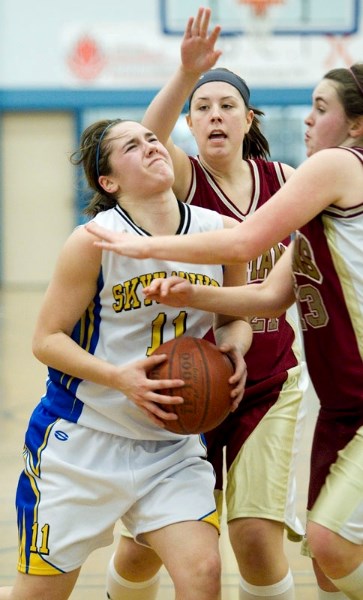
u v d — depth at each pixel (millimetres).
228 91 5656
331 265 4391
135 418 4723
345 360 4469
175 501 4617
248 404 5441
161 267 4629
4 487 8344
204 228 4820
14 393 12852
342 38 28406
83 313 4738
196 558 4414
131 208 4766
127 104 29125
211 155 5629
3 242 29953
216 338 5031
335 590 5312
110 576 5602
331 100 4531
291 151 29812
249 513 5148
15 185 29750
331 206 4352
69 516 4668
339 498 4383
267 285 4902
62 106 29125
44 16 28781
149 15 28797
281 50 28438
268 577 5109
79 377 4648
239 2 28312
